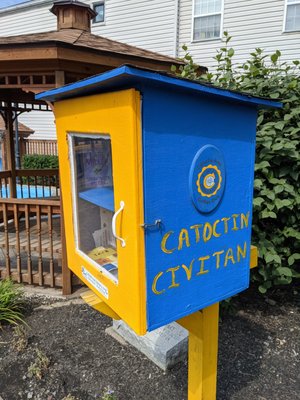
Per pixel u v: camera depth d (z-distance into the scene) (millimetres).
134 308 1148
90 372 2215
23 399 2023
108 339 2564
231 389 2061
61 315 2922
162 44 9523
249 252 1479
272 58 2719
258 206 2502
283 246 2814
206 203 1236
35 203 3307
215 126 1218
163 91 1038
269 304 3059
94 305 1506
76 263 1665
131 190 1058
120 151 1077
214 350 1583
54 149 12344
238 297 3162
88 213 1533
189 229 1210
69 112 1424
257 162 2559
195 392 1609
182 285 1233
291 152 2406
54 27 11391
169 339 2285
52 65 2992
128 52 3301
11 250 4590
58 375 2193
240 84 2773
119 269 1208
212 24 8820
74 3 3719
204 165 1197
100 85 1084
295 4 7742
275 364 2283
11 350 2441
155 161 1066
